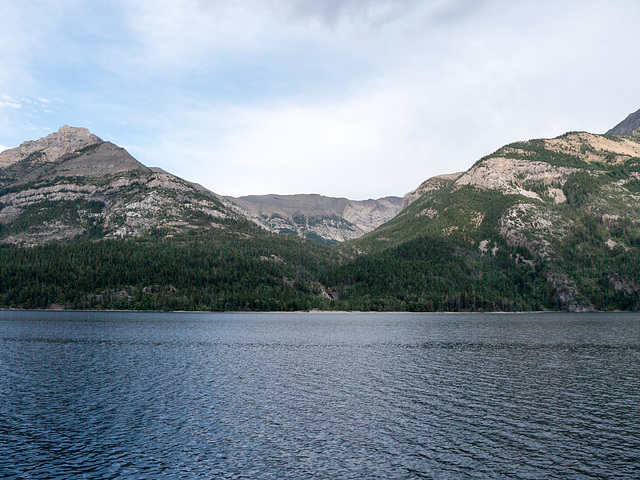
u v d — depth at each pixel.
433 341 138.38
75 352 108.50
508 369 87.94
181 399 63.41
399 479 38.09
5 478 37.97
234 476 38.66
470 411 57.84
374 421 53.66
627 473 39.31
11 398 63.59
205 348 118.94
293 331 174.12
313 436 48.44
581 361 98.06
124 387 70.75
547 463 41.47
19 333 149.12
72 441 46.84
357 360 99.31
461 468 40.38
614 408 59.38
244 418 54.59
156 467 40.53
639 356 105.44
